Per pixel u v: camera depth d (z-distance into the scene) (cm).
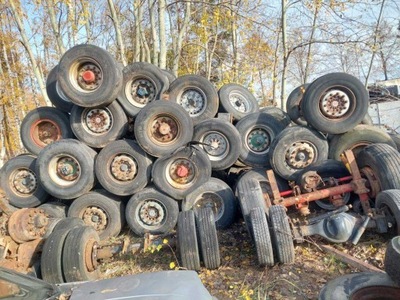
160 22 1237
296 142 638
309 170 609
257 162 683
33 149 739
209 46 2023
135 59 1402
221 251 537
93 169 657
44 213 539
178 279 261
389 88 1675
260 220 468
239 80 1634
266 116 698
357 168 564
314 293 398
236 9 1298
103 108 672
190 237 469
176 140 650
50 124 749
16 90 2117
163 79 707
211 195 646
